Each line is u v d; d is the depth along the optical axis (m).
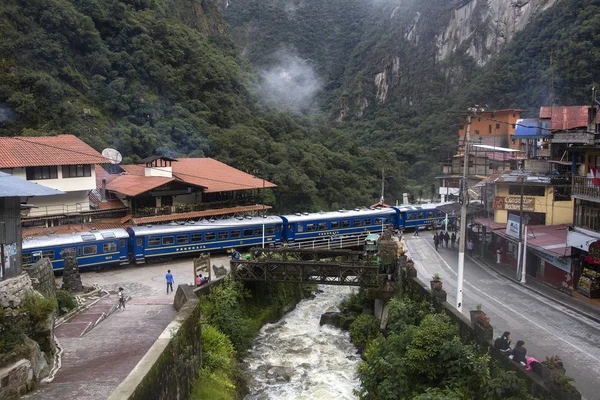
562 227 34.81
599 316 22.67
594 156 28.30
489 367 16.30
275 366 24.78
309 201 66.50
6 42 55.97
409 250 41.00
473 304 25.11
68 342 18.44
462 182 23.64
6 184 16.08
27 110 53.69
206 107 73.19
